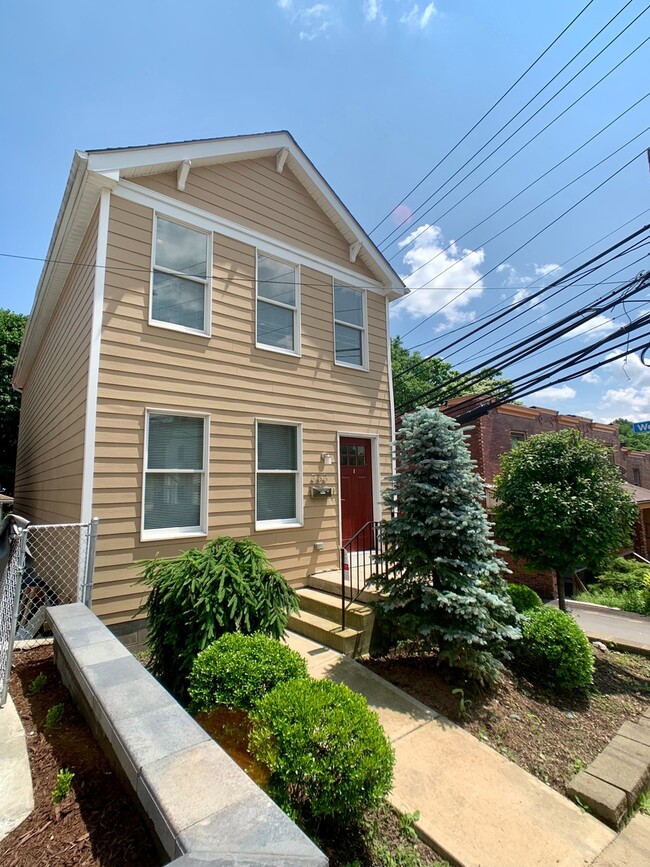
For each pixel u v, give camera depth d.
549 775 3.35
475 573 4.46
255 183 6.60
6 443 17.42
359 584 5.72
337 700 2.46
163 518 5.21
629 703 4.88
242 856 1.16
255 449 6.09
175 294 5.64
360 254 8.09
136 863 1.52
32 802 1.86
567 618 5.23
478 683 4.45
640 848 2.66
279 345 6.72
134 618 4.77
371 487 7.77
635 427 7.96
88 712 2.43
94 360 4.83
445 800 2.83
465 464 4.88
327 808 2.12
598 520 6.42
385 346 8.38
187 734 1.77
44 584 5.50
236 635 3.13
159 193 5.55
